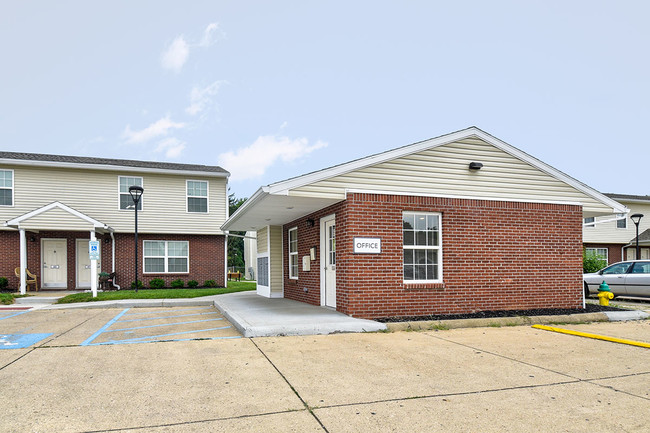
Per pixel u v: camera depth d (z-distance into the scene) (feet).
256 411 14.74
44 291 62.23
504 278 36.06
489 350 23.81
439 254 34.76
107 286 64.28
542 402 15.60
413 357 22.15
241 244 175.22
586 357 22.30
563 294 37.83
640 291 50.14
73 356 22.50
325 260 39.34
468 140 35.96
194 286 69.21
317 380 18.19
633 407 15.11
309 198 32.27
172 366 20.40
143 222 67.77
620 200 95.55
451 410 14.82
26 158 64.28
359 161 32.83
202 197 71.46
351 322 29.81
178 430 13.21
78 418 14.12
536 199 37.50
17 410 14.83
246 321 30.58
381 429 13.29
